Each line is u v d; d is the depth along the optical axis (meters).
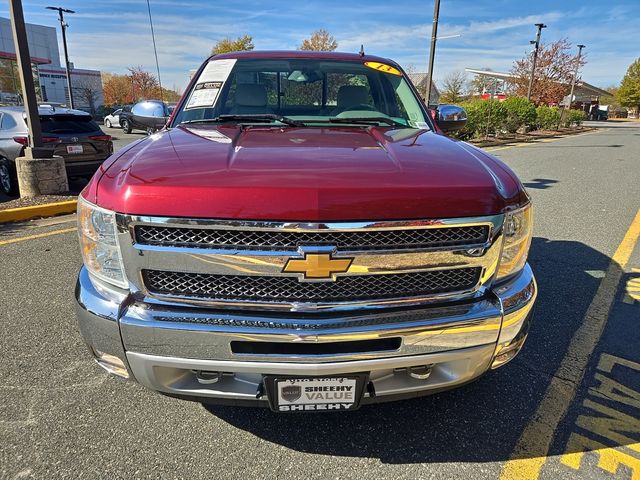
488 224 1.69
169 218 1.57
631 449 2.08
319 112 3.00
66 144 7.64
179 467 1.95
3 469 1.92
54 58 42.31
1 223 5.72
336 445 2.09
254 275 1.61
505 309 1.79
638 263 4.41
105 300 1.75
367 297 1.68
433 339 1.72
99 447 2.05
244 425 2.21
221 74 3.08
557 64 33.84
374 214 1.58
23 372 2.58
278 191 1.56
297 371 1.67
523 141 20.67
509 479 1.91
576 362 2.76
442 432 2.18
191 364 1.69
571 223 5.91
